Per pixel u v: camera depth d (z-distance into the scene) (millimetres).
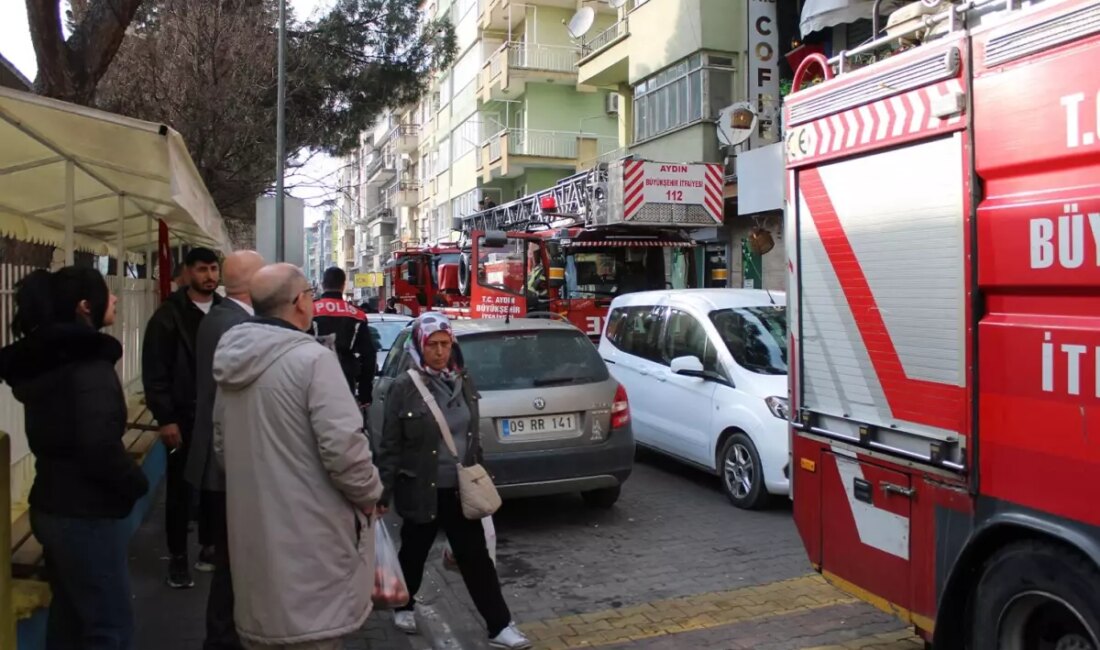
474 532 4543
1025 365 3027
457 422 4609
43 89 7969
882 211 3725
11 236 7402
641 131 20938
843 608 5027
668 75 19641
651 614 5051
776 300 8320
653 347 8812
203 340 4602
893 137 3625
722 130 15992
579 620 4992
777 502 7504
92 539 3320
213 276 5281
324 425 2969
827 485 4145
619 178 12500
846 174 3943
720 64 18297
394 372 7988
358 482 3020
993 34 3154
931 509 3502
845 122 3912
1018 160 3045
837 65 4184
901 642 4508
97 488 3330
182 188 4535
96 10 8203
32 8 7738
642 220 12609
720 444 7562
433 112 47406
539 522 7082
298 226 14648
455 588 5648
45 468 3332
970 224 3246
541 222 15922
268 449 3014
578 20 25438
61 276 3350
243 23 15641
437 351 4570
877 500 3809
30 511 3393
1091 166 2818
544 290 13211
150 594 5207
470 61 39344
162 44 14977
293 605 2969
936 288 3434
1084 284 2809
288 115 17531
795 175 4301
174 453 5199
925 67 3439
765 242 15125
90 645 3377
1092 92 2783
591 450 6723
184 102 14703
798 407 4348
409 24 18234
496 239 13594
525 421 6609
